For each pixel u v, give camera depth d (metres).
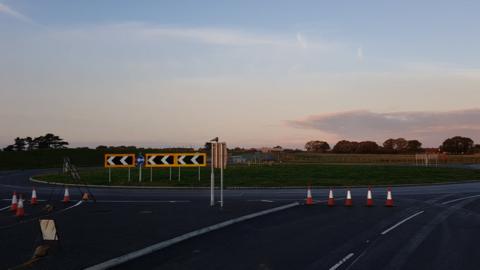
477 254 10.51
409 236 12.92
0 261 9.21
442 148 143.25
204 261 9.67
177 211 17.86
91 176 42.56
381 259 9.95
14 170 67.06
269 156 77.50
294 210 19.23
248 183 35.19
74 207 19.98
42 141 120.06
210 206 19.72
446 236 12.95
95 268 8.70
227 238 12.41
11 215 17.34
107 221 15.05
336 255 10.33
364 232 13.59
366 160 86.25
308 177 41.03
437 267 9.25
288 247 11.21
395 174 46.03
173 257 10.04
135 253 10.04
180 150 100.69
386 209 19.81
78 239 11.68
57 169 69.56
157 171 48.12
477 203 22.56
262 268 9.10
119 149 103.94
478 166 66.00
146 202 22.22
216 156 19.31
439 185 36.97
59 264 8.93
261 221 15.80
